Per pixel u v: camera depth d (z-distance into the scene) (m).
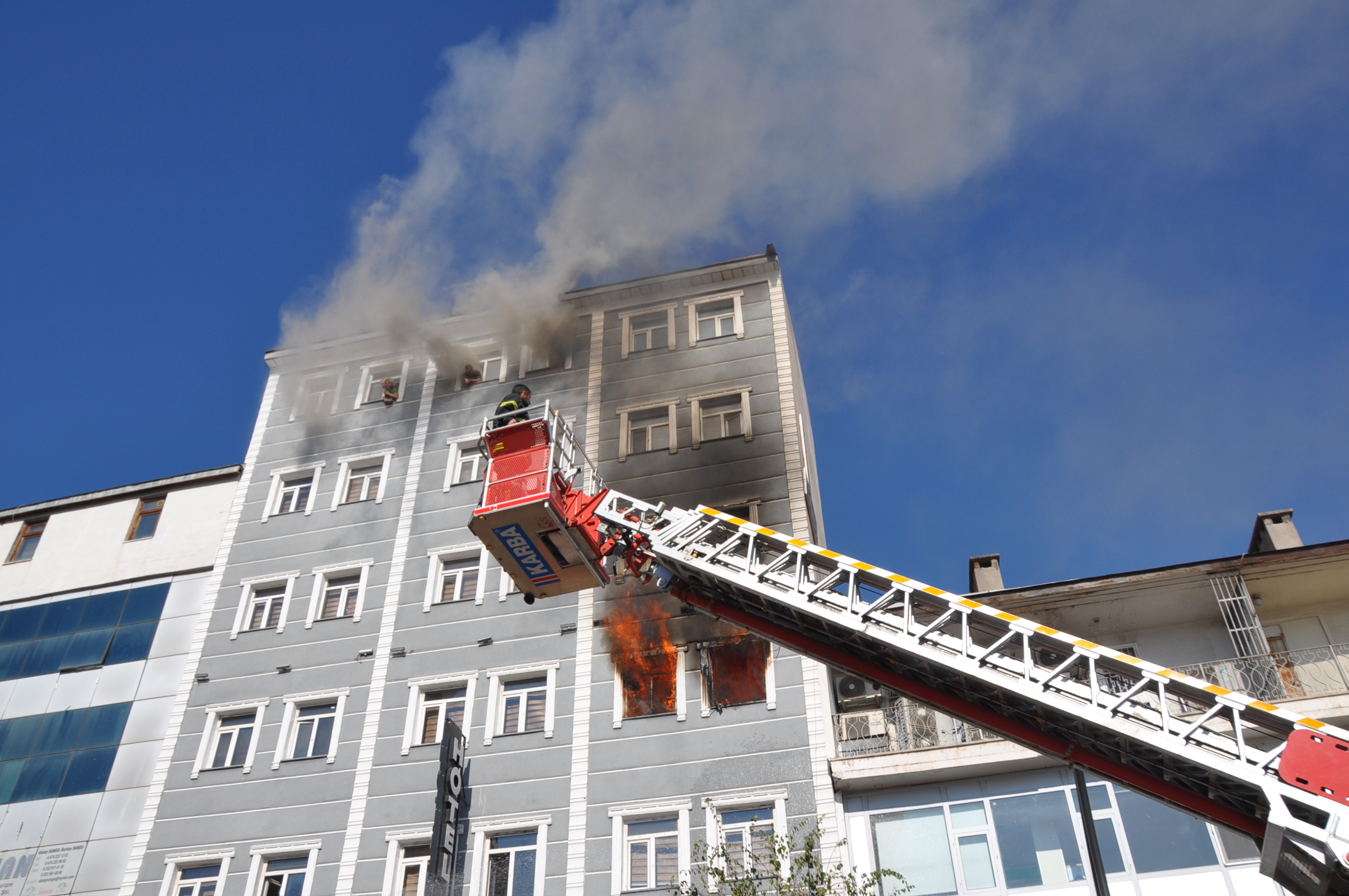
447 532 26.36
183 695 25.09
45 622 27.95
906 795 19.14
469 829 20.91
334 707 23.97
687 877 19.28
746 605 12.93
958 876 17.98
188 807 23.03
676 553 12.93
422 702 23.48
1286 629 19.95
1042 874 17.58
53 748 25.09
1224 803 10.39
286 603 26.20
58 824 23.56
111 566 28.73
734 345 28.19
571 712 22.20
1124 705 10.45
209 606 26.83
